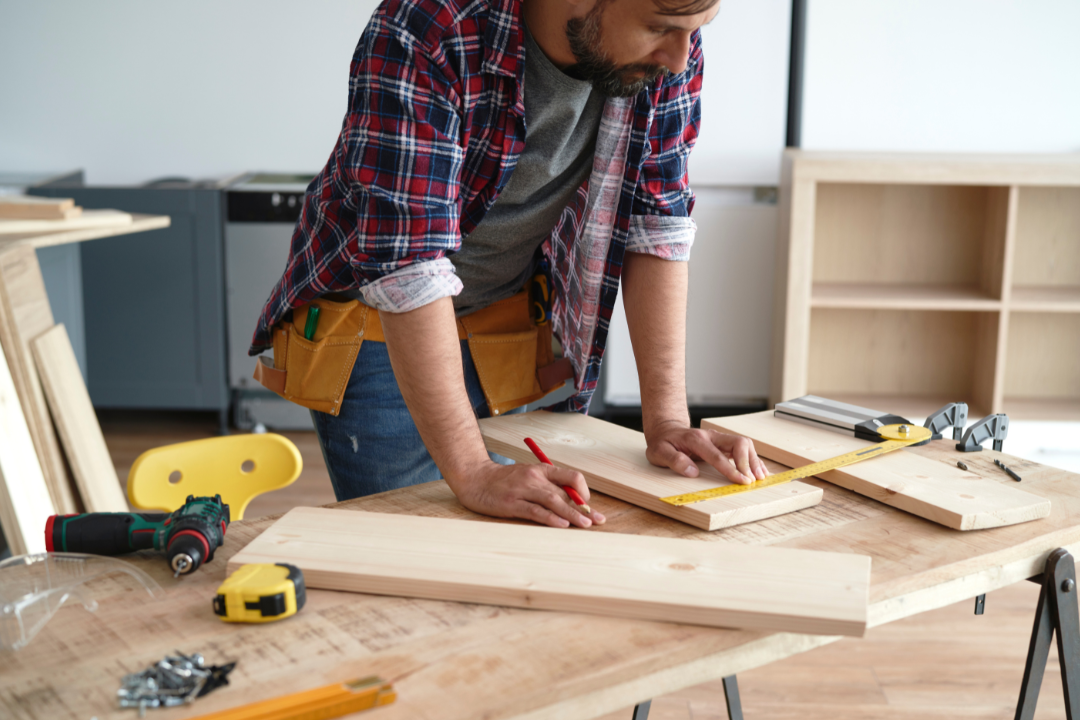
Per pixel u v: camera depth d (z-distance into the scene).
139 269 3.54
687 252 1.21
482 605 0.78
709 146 3.54
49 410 2.09
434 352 0.98
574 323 1.34
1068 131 3.49
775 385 3.55
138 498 1.49
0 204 2.33
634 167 1.15
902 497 0.97
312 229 1.23
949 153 3.43
